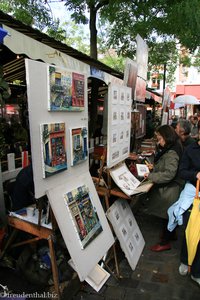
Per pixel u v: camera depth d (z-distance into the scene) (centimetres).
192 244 304
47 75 215
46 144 218
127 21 822
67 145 249
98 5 758
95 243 267
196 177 314
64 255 300
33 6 803
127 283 321
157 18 727
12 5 838
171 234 394
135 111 573
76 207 253
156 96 1344
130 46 911
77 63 385
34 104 205
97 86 648
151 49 971
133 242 366
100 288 297
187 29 691
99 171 338
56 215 227
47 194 224
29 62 198
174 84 2550
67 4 768
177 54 1376
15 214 279
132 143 597
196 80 2745
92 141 570
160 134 378
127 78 451
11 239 290
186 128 511
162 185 376
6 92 288
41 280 282
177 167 363
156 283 323
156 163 394
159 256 381
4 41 265
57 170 233
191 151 324
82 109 271
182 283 325
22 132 464
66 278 289
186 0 614
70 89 246
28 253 295
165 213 378
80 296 296
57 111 231
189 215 326
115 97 329
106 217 330
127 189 328
